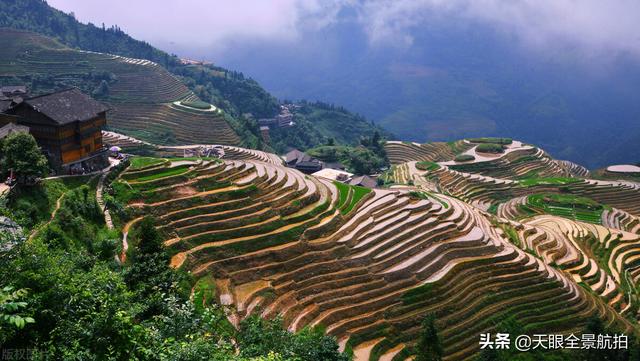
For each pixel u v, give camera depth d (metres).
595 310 88.19
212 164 92.12
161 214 76.12
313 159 179.25
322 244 82.94
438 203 110.19
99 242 62.34
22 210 57.47
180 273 66.06
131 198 76.12
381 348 71.12
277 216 84.69
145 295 50.09
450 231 98.31
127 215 72.62
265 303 70.50
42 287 30.73
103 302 30.59
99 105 83.25
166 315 39.16
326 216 90.06
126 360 27.59
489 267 91.38
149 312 41.88
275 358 32.12
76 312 29.50
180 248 72.69
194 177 85.94
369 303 76.38
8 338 27.02
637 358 70.88
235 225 79.75
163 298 46.47
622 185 185.88
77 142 78.31
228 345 32.09
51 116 73.12
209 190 84.44
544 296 88.19
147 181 80.69
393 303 78.00
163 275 53.59
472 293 84.44
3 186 60.44
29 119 74.25
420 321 76.50
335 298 75.88
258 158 181.25
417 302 79.19
